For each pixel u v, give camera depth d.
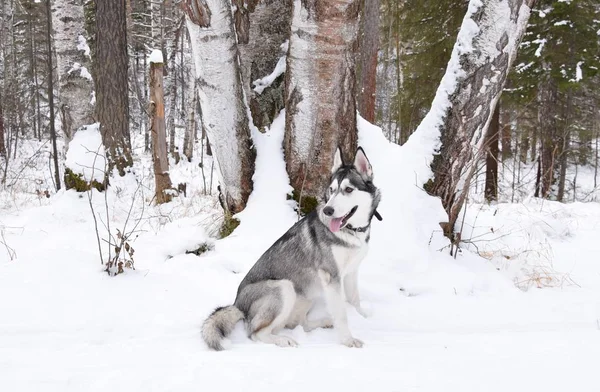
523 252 6.24
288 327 4.18
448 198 6.16
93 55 11.70
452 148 6.02
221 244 5.91
